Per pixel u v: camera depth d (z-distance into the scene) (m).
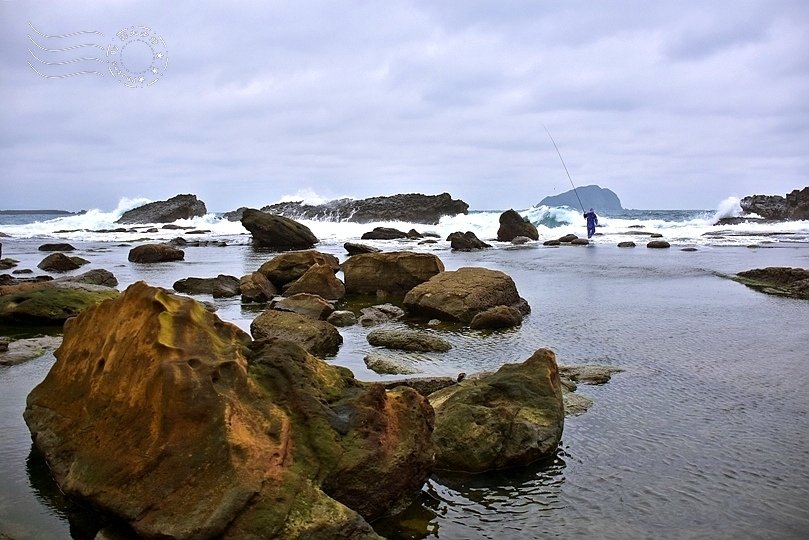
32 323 17.41
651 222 74.81
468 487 8.00
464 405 9.03
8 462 8.27
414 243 52.00
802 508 7.36
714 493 7.73
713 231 62.75
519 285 26.20
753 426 9.84
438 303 18.70
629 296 23.14
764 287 24.91
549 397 9.33
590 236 53.19
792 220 81.88
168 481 6.20
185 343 7.12
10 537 6.54
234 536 5.89
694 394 11.40
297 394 7.31
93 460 6.74
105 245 50.72
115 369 7.26
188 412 6.44
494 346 15.30
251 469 6.22
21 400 10.71
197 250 46.62
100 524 6.77
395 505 7.40
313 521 6.15
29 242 53.56
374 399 7.63
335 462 6.95
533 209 77.00
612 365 13.37
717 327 17.45
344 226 72.25
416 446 7.66
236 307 21.16
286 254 25.39
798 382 12.09
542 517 7.23
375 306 20.41
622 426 9.84
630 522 7.09
